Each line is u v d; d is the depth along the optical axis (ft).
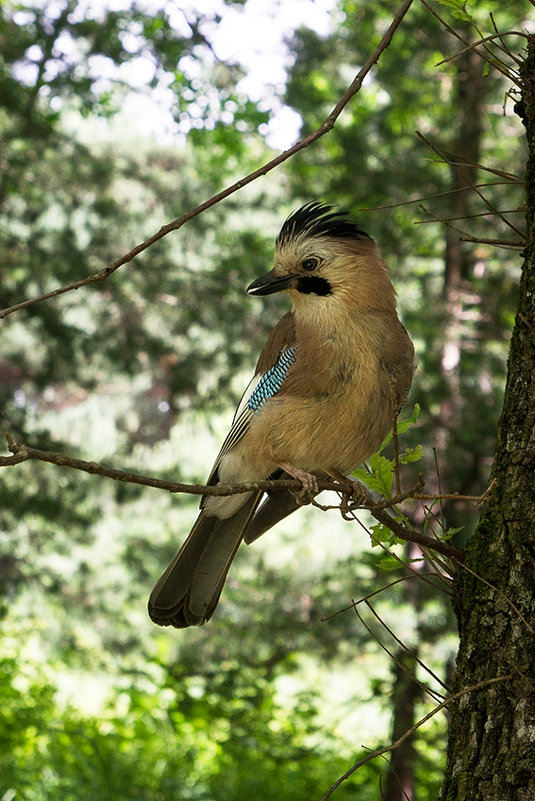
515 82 13.48
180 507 64.75
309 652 45.55
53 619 59.93
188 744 38.50
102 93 51.06
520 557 11.96
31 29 46.98
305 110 51.47
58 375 49.78
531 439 12.28
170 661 48.34
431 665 41.19
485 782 11.30
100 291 51.98
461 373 41.37
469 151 42.04
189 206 54.90
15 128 46.42
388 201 43.78
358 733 45.21
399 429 13.14
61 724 37.55
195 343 53.78
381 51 13.41
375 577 40.96
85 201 51.67
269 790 36.01
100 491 55.11
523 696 11.39
